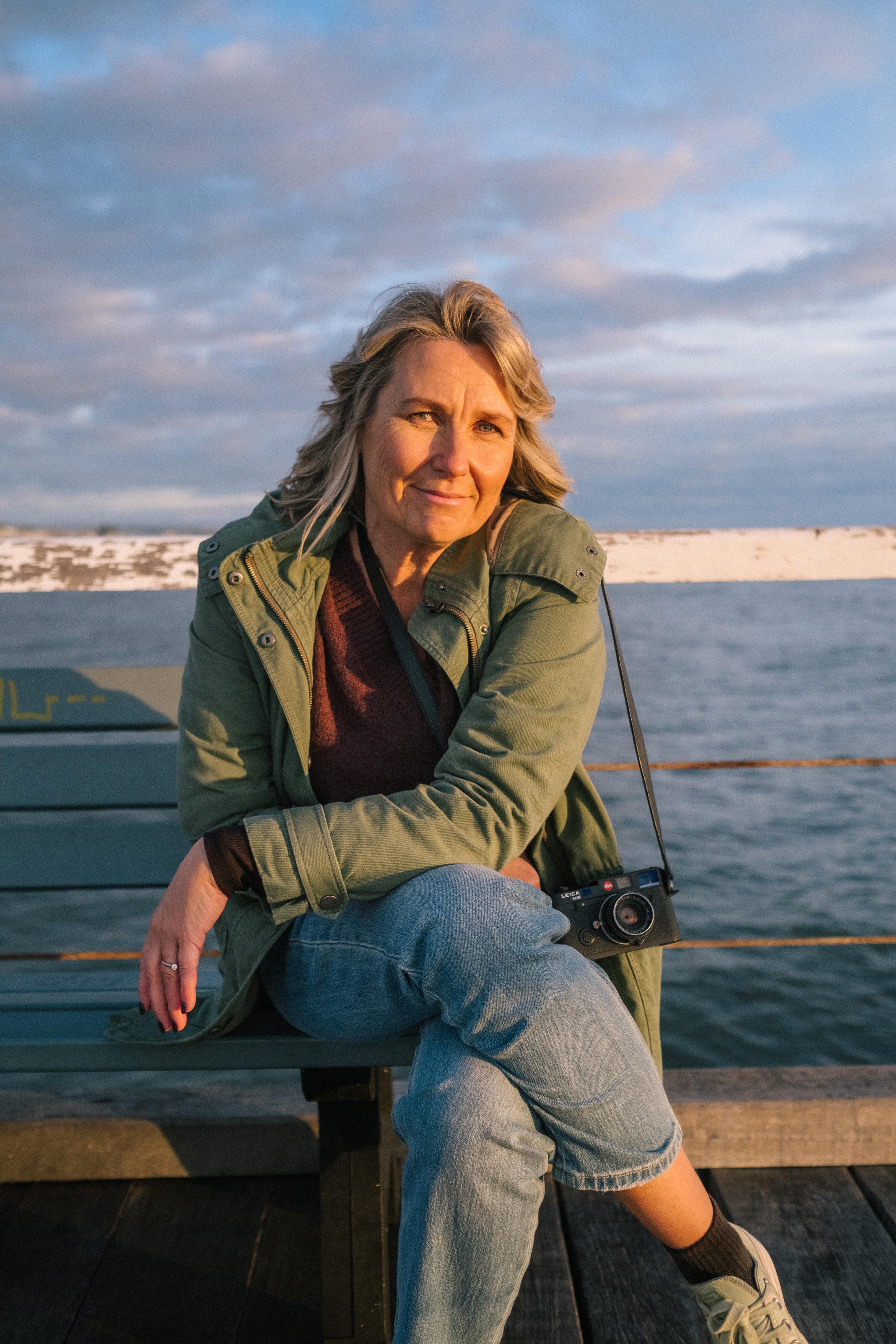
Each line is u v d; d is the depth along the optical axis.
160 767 1.69
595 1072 0.98
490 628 1.31
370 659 1.33
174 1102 1.72
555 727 1.22
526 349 1.27
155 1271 1.45
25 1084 4.80
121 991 1.51
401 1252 0.98
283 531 1.36
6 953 1.62
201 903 1.14
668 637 36.12
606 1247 1.50
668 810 12.06
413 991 1.07
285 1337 1.33
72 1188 1.66
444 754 1.28
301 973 1.17
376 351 1.28
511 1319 1.35
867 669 26.22
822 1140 1.66
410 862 1.12
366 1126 1.24
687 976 6.94
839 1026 6.18
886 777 13.81
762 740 16.44
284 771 1.30
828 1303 1.37
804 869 9.59
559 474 1.42
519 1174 0.96
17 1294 1.41
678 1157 1.02
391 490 1.28
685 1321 1.35
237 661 1.32
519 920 1.03
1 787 1.70
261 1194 1.64
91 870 1.68
